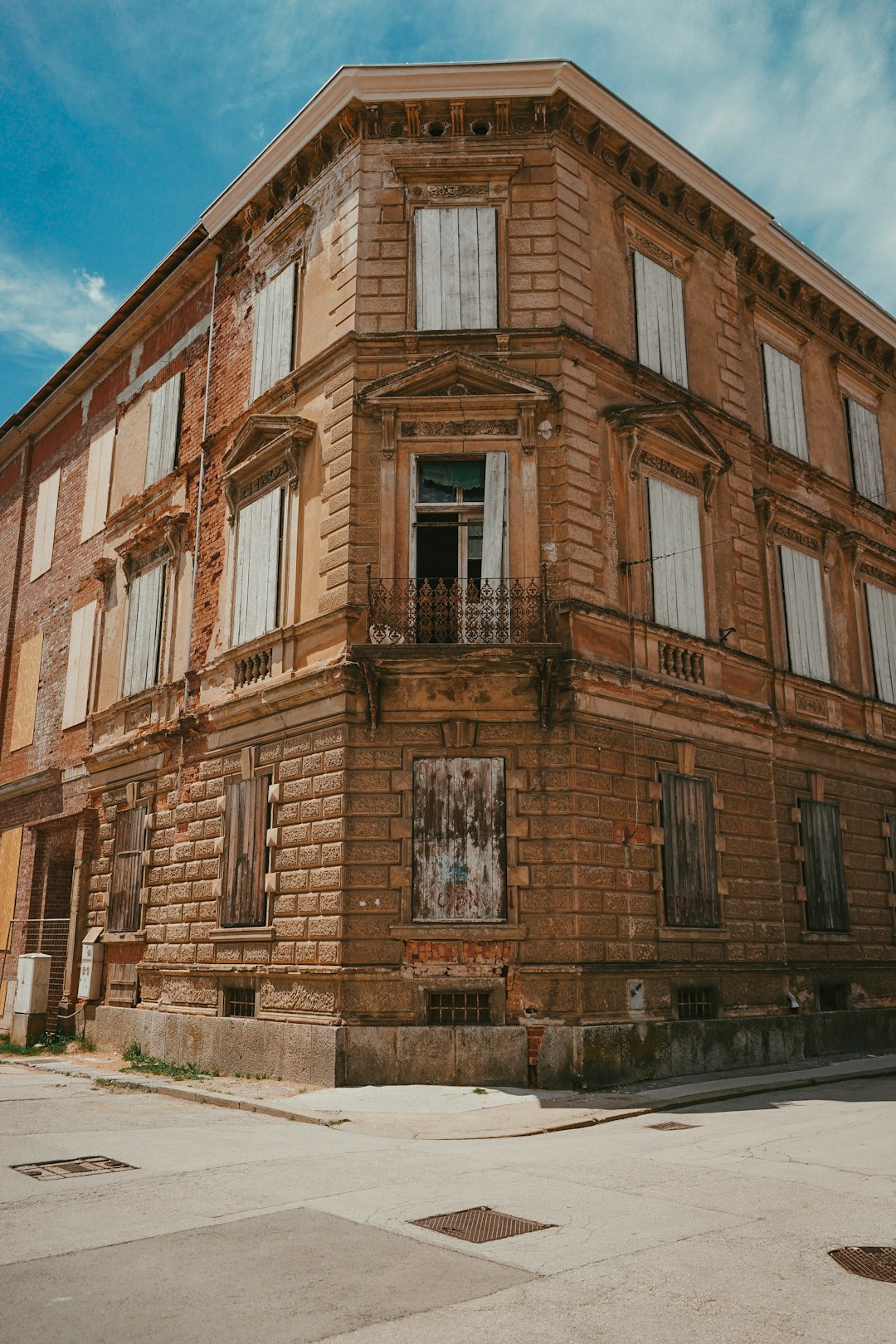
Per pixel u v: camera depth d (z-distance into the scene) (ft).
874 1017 63.05
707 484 59.93
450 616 50.01
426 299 55.31
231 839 55.67
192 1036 54.44
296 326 60.44
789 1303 17.66
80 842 72.33
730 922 54.24
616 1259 19.98
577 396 53.78
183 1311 17.17
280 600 55.67
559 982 45.68
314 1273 19.07
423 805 48.06
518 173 57.00
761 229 69.05
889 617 74.74
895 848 69.87
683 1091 43.47
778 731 61.11
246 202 65.82
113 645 74.90
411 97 56.95
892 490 79.56
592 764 48.80
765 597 64.69
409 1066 44.83
